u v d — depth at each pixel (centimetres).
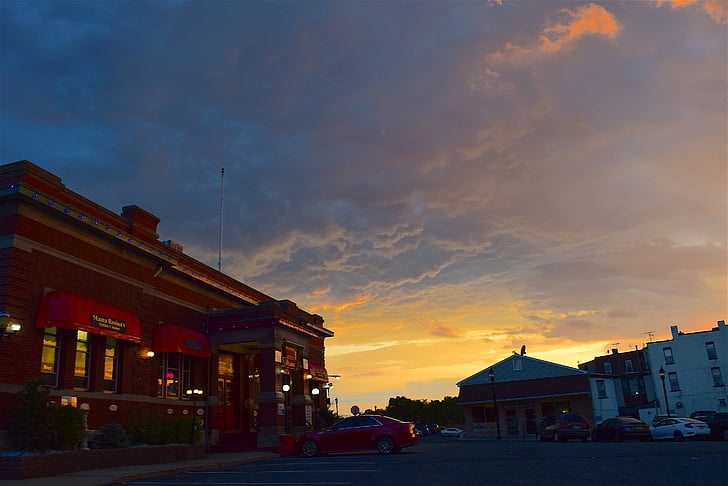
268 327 2695
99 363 2038
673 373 5372
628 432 2967
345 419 2161
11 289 1677
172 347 2356
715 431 2822
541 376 4644
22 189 1723
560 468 1320
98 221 2030
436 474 1260
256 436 2619
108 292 2112
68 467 1523
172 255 2622
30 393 1588
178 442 2083
